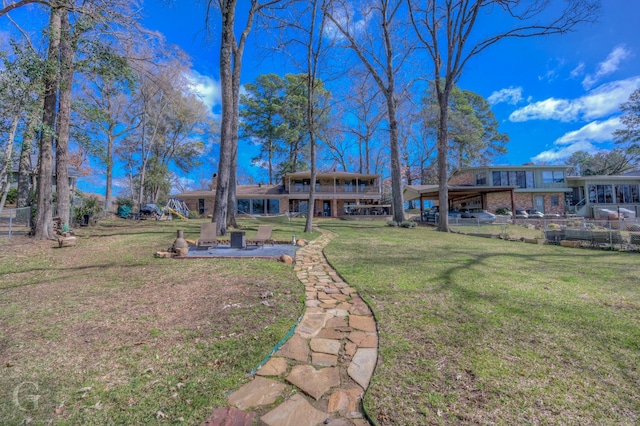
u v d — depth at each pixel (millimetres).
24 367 2518
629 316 3598
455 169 28656
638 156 28297
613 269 6254
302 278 5359
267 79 35812
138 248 8234
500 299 4203
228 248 8758
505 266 6473
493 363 2564
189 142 34344
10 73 7473
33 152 10914
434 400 2100
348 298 4301
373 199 31938
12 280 5223
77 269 6000
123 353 2756
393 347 2867
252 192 31203
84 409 2012
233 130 13758
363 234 12852
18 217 11984
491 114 35750
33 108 8141
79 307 3918
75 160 29531
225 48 11039
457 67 14680
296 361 2648
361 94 22375
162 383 2312
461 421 1895
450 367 2510
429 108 26000
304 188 31047
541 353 2732
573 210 27141
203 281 5121
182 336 3098
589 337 3047
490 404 2051
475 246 9703
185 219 23391
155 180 32781
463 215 21641
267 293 4453
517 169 26969
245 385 2301
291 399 2139
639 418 1906
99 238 10086
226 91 11156
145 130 30922
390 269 6027
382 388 2240
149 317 3592
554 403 2057
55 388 2236
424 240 11016
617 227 14070
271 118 36688
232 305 3963
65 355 2715
